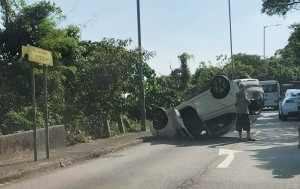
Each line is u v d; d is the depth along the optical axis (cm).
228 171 957
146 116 2398
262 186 801
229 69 4528
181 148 1408
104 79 1869
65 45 1820
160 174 948
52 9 1862
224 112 1625
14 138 1191
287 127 2120
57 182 912
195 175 923
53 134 1366
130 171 1004
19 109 1556
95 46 2088
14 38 1781
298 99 2545
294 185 803
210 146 1426
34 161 1122
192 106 1655
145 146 1510
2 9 1812
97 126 1747
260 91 1730
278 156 1159
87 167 1100
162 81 2742
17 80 1691
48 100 1698
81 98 1881
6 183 923
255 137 1669
